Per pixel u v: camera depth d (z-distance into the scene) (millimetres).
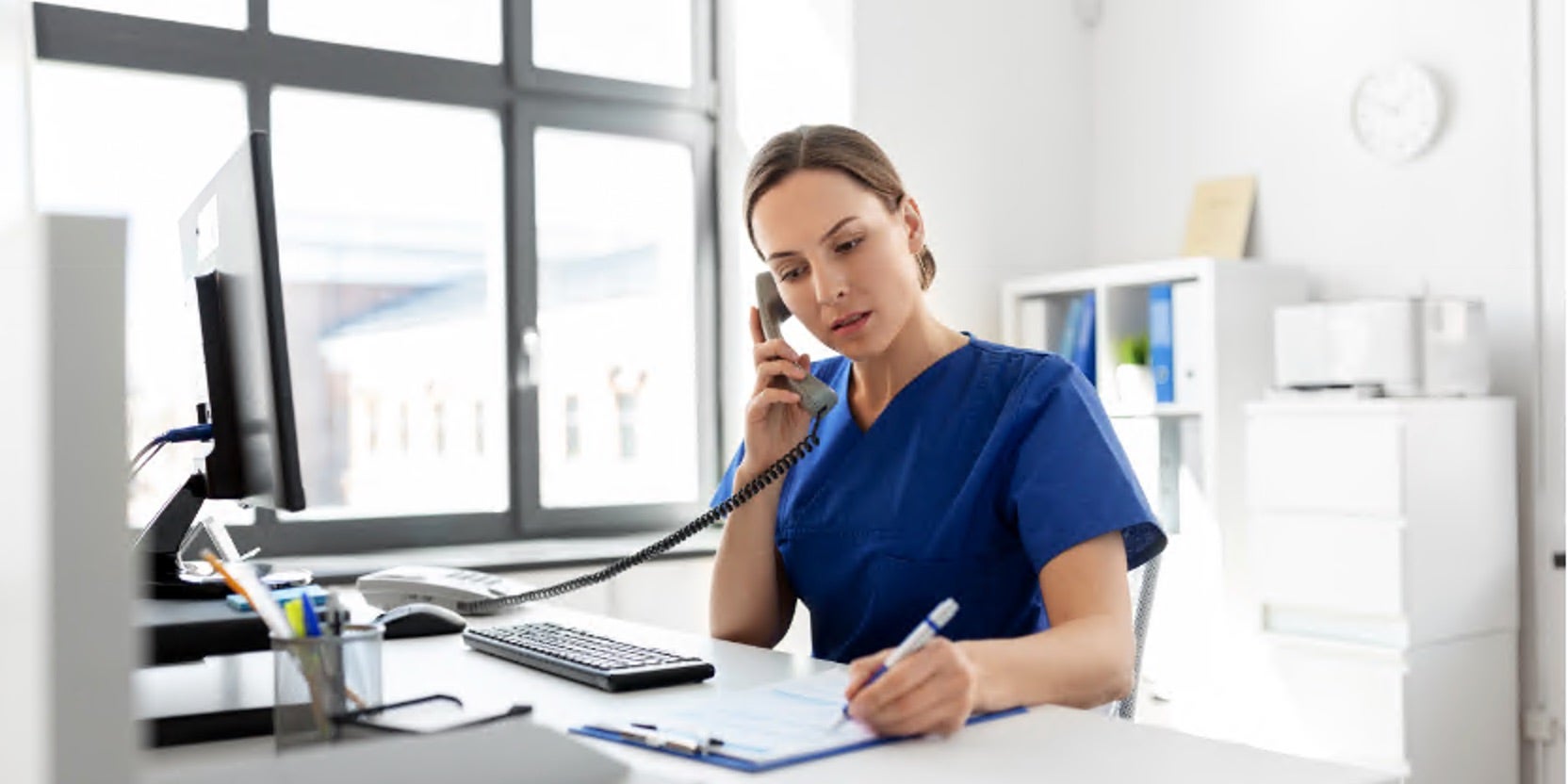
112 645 533
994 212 3920
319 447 3318
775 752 993
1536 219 3033
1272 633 3033
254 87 3156
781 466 1620
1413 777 2775
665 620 3338
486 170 3529
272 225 1158
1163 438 3385
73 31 2938
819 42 3668
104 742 529
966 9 3871
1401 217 3314
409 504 3430
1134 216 4012
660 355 3785
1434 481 2822
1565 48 2982
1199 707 3271
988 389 1556
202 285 1350
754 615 1653
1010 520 1516
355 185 3344
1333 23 3471
